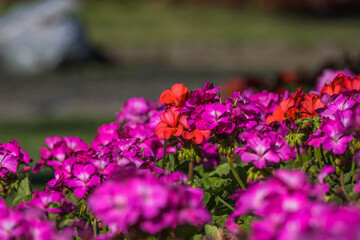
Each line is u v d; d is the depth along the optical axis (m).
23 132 7.79
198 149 2.38
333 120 2.11
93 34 23.23
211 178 2.63
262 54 21.08
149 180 1.65
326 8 31.25
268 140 2.06
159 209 1.66
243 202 1.75
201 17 28.53
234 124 2.29
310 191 1.65
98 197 1.66
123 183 1.66
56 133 7.55
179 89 2.46
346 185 2.28
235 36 23.58
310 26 27.64
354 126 2.01
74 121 9.12
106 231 2.16
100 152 2.39
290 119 2.43
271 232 1.54
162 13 29.05
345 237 1.38
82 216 2.32
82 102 12.20
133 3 30.58
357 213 1.41
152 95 13.01
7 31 18.17
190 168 2.57
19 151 2.47
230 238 2.22
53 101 12.42
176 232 1.95
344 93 2.47
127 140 2.51
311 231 1.43
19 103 12.22
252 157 2.05
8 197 2.53
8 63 17.91
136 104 3.33
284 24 27.84
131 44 21.19
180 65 19.78
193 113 2.40
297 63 20.20
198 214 1.70
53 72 17.69
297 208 1.54
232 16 29.23
